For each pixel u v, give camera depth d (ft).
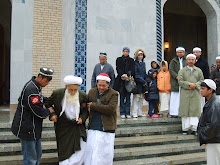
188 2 45.44
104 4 27.73
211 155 11.26
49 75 11.07
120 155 14.96
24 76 26.86
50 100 12.09
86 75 26.53
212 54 33.94
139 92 20.98
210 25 34.35
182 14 45.96
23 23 27.22
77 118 11.98
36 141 11.55
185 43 46.26
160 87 21.11
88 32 26.91
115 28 27.99
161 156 16.07
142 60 21.97
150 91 21.44
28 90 10.73
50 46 27.94
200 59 21.15
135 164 14.32
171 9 44.78
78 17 26.81
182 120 18.97
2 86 42.16
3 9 41.01
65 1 28.22
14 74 26.61
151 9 29.71
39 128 11.22
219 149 11.05
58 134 12.16
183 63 20.35
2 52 43.75
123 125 18.74
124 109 20.63
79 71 26.45
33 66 27.22
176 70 20.26
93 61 26.89
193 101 18.33
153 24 29.63
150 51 29.22
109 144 12.44
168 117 21.54
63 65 27.53
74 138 12.05
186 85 18.33
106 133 12.45
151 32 29.45
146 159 15.35
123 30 28.25
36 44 27.48
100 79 12.35
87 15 27.02
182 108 18.58
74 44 26.55
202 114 11.64
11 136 15.03
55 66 27.94
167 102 21.24
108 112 12.25
